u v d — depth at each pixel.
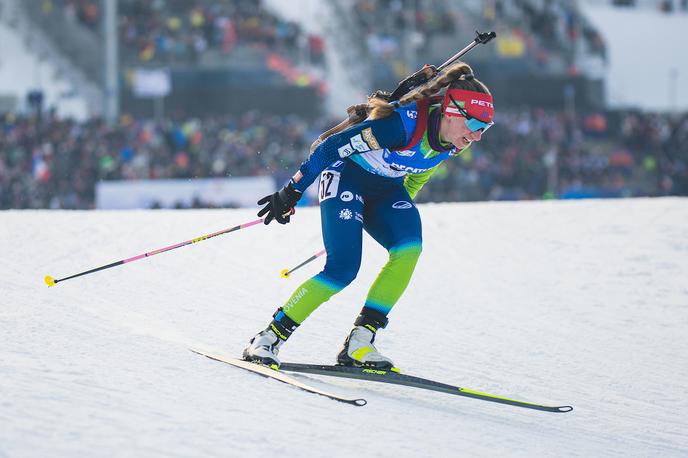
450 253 26.91
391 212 14.13
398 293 14.03
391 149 13.31
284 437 10.90
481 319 20.31
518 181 77.44
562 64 111.62
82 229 25.48
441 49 105.81
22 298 17.25
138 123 77.94
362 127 13.16
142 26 97.12
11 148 68.25
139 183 61.00
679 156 90.81
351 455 10.63
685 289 24.03
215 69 96.12
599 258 26.89
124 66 94.19
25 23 102.38
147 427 10.57
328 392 13.13
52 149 68.06
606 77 121.94
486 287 23.36
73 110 88.62
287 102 94.00
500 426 13.06
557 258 26.78
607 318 21.25
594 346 18.98
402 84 13.66
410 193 14.96
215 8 103.50
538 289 23.50
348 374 13.55
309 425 11.50
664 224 31.14
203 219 28.34
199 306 18.55
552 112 97.12
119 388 11.96
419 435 11.82
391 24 113.38
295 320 13.86
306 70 104.62
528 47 109.38
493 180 76.38
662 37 148.75
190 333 16.27
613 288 23.92
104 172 67.19
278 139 78.44
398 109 13.19
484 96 12.94
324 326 17.97
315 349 16.19
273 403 12.18
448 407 13.72
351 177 13.95
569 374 16.91
